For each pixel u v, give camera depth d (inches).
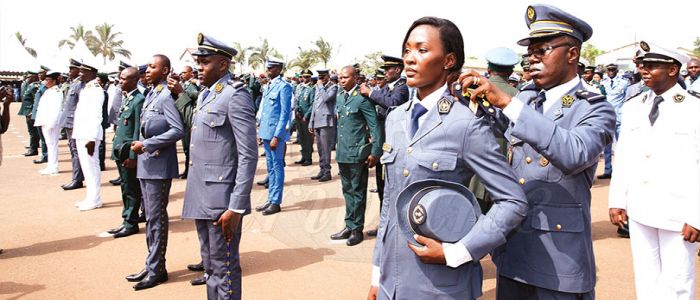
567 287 77.7
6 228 216.7
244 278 159.3
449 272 64.1
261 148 478.9
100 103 244.5
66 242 197.8
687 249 106.7
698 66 237.1
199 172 123.0
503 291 88.7
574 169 66.9
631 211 114.2
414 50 65.7
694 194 103.0
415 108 68.3
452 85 66.2
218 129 120.9
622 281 155.2
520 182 83.2
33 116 402.0
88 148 236.7
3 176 339.0
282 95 226.4
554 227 79.0
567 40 78.1
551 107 82.0
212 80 125.5
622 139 118.6
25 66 1188.5
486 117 65.1
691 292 107.6
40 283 156.9
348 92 191.0
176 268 170.6
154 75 163.5
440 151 63.6
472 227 62.6
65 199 271.3
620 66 730.2
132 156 174.1
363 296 146.0
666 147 107.2
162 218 156.6
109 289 152.3
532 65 81.8
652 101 112.3
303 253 181.0
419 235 62.4
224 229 118.0
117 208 252.5
